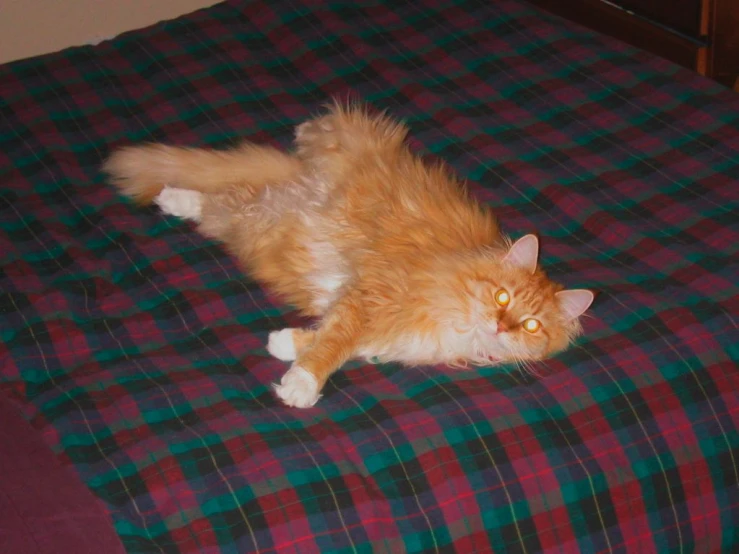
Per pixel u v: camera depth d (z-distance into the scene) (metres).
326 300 1.53
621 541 1.34
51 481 1.25
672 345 1.43
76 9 2.37
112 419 1.34
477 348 1.47
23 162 1.71
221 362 1.42
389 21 1.99
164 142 1.75
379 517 1.28
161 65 1.90
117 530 1.25
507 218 1.63
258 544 1.24
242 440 1.31
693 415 1.39
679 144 1.72
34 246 1.57
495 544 1.30
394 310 1.47
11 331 1.44
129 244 1.57
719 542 1.37
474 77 1.86
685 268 1.53
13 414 1.31
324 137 1.66
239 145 1.73
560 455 1.34
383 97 1.83
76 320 1.47
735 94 1.79
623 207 1.63
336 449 1.32
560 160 1.71
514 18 1.98
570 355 1.44
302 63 1.91
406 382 1.42
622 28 2.37
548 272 1.55
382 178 1.58
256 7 2.03
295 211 1.58
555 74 1.86
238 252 1.57
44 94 1.84
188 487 1.27
